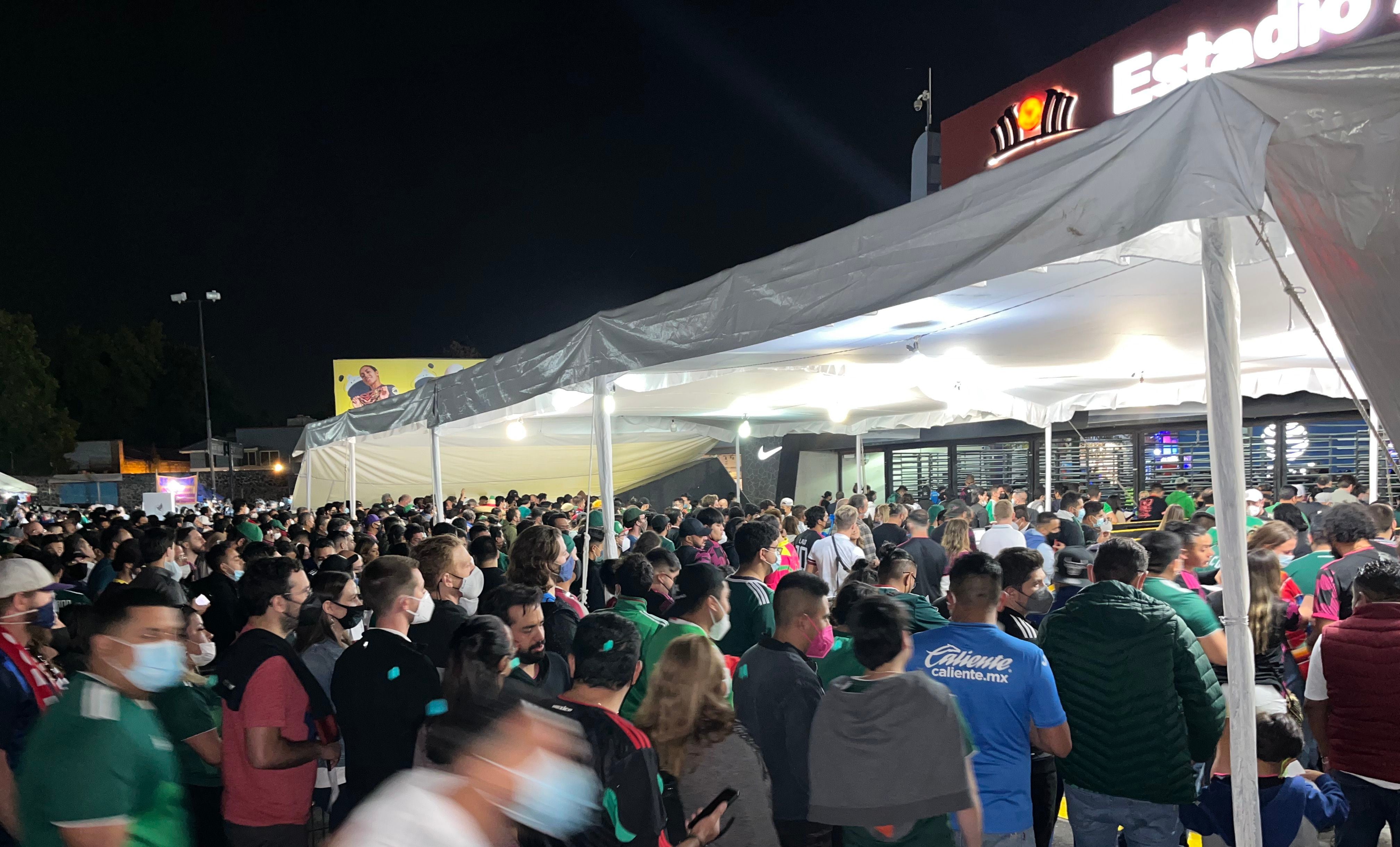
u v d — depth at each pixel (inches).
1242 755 112.0
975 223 125.9
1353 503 200.4
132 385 2755.9
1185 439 545.3
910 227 136.5
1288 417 489.7
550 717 60.4
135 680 90.6
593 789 62.1
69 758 81.7
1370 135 92.9
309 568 307.1
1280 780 133.3
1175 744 126.2
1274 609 167.0
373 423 431.8
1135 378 384.2
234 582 248.7
